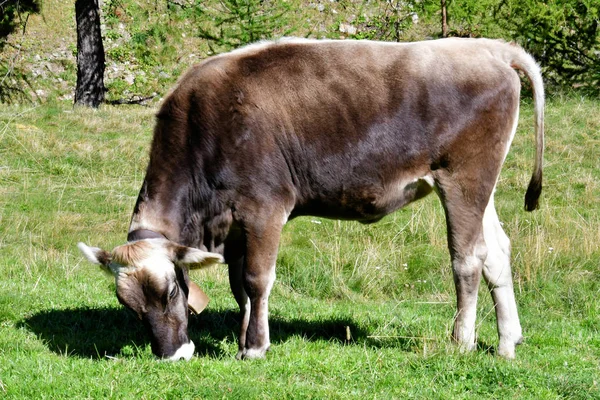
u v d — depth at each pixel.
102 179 12.89
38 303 7.33
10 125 15.12
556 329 7.47
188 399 4.87
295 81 6.01
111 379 5.16
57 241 9.97
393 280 9.23
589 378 5.67
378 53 6.14
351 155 6.03
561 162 13.43
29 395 4.93
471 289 6.09
